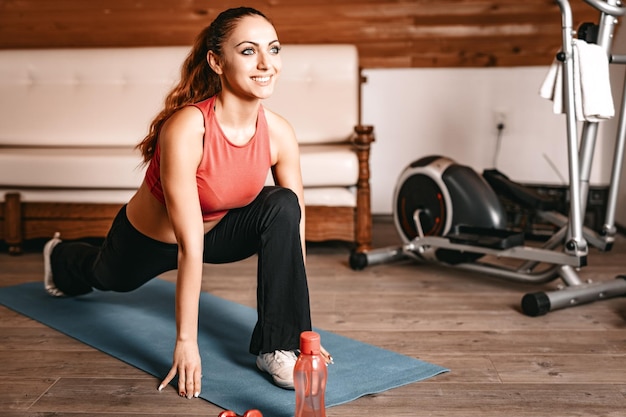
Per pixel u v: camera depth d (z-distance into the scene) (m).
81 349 2.20
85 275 2.43
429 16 3.91
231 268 3.22
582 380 1.93
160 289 2.86
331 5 3.88
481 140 4.22
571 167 2.57
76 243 2.56
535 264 2.85
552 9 3.81
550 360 2.07
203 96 1.90
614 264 3.23
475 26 3.95
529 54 4.06
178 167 1.77
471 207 3.00
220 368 2.02
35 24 4.09
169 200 1.79
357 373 1.96
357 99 4.11
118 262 2.18
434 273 3.11
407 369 1.99
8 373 2.01
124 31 4.12
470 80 4.18
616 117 3.83
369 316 2.51
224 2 3.90
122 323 2.43
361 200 3.37
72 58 4.04
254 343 1.92
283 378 1.85
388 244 3.72
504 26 3.94
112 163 3.40
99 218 3.48
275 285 1.88
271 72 1.76
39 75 4.04
